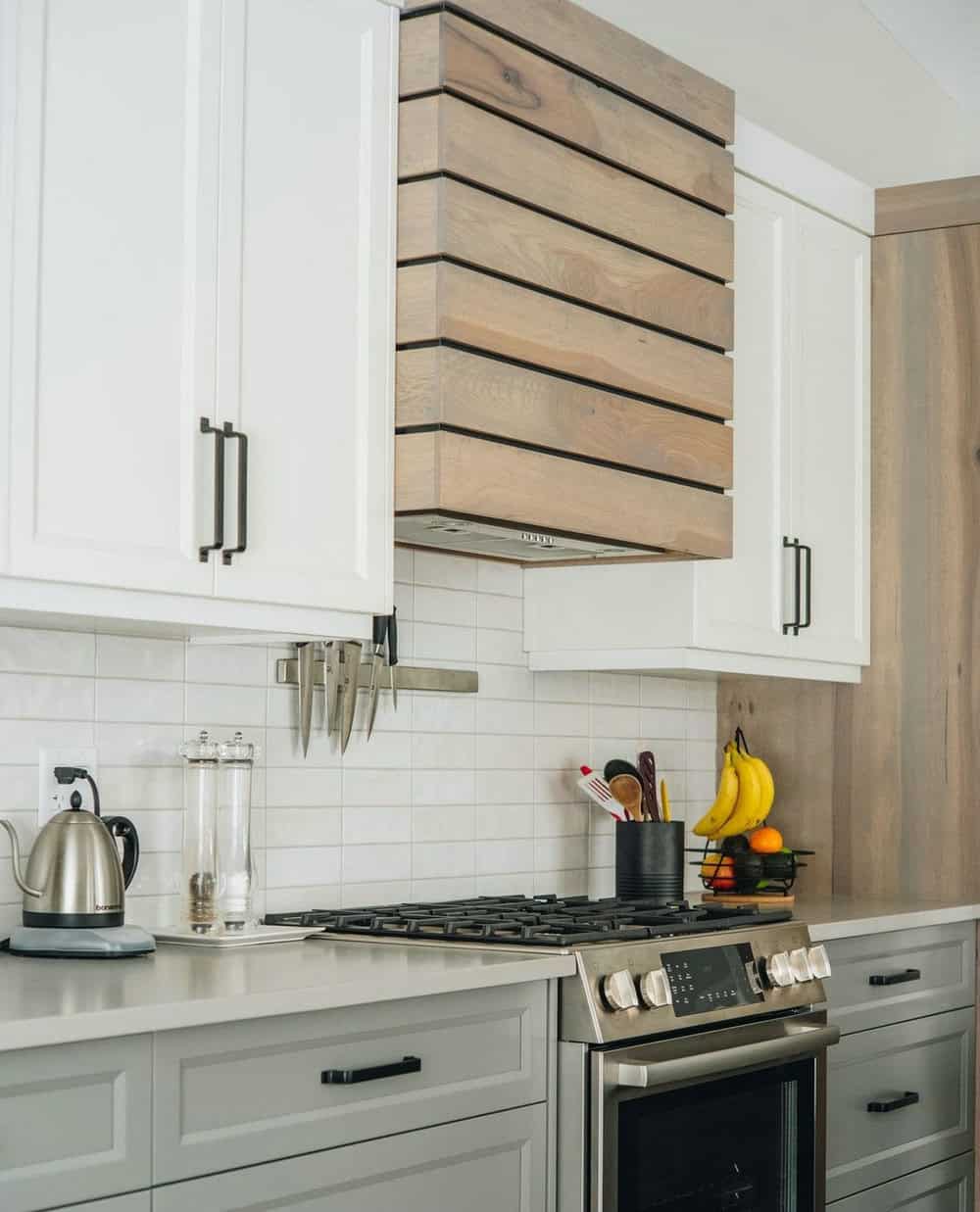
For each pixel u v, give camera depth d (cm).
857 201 382
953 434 381
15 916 234
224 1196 184
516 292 264
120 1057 172
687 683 393
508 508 261
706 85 316
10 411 196
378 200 251
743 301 339
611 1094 235
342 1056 200
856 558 379
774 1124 279
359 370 246
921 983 341
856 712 387
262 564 229
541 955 235
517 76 266
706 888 364
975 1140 360
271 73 234
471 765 323
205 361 221
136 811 254
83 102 207
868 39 450
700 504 309
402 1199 209
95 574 205
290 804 282
